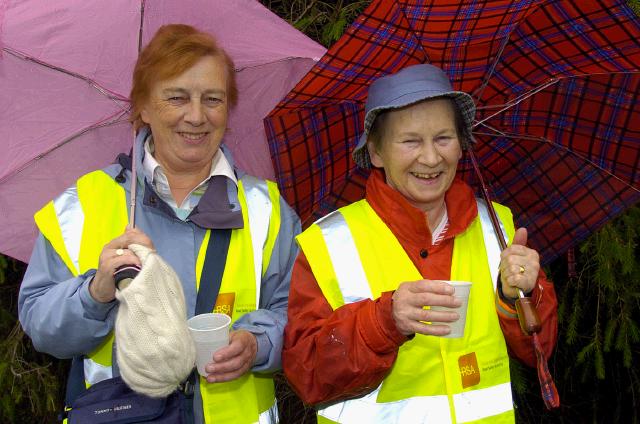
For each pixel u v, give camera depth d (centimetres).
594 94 272
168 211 262
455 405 248
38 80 281
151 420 241
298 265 263
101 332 242
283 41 299
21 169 285
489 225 275
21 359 441
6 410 434
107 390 243
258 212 278
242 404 262
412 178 254
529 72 276
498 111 283
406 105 245
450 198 266
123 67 284
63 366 478
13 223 288
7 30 272
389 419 249
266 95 307
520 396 484
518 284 232
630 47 248
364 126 266
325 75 258
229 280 264
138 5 278
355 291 255
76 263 258
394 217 259
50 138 287
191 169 270
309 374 243
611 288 381
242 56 296
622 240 384
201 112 255
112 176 271
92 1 275
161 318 215
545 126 285
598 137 277
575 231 294
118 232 263
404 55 263
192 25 287
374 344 227
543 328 251
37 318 244
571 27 253
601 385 487
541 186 295
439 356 252
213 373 239
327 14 452
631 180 277
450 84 257
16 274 483
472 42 260
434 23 249
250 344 248
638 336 396
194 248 264
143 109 266
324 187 300
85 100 287
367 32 246
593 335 420
